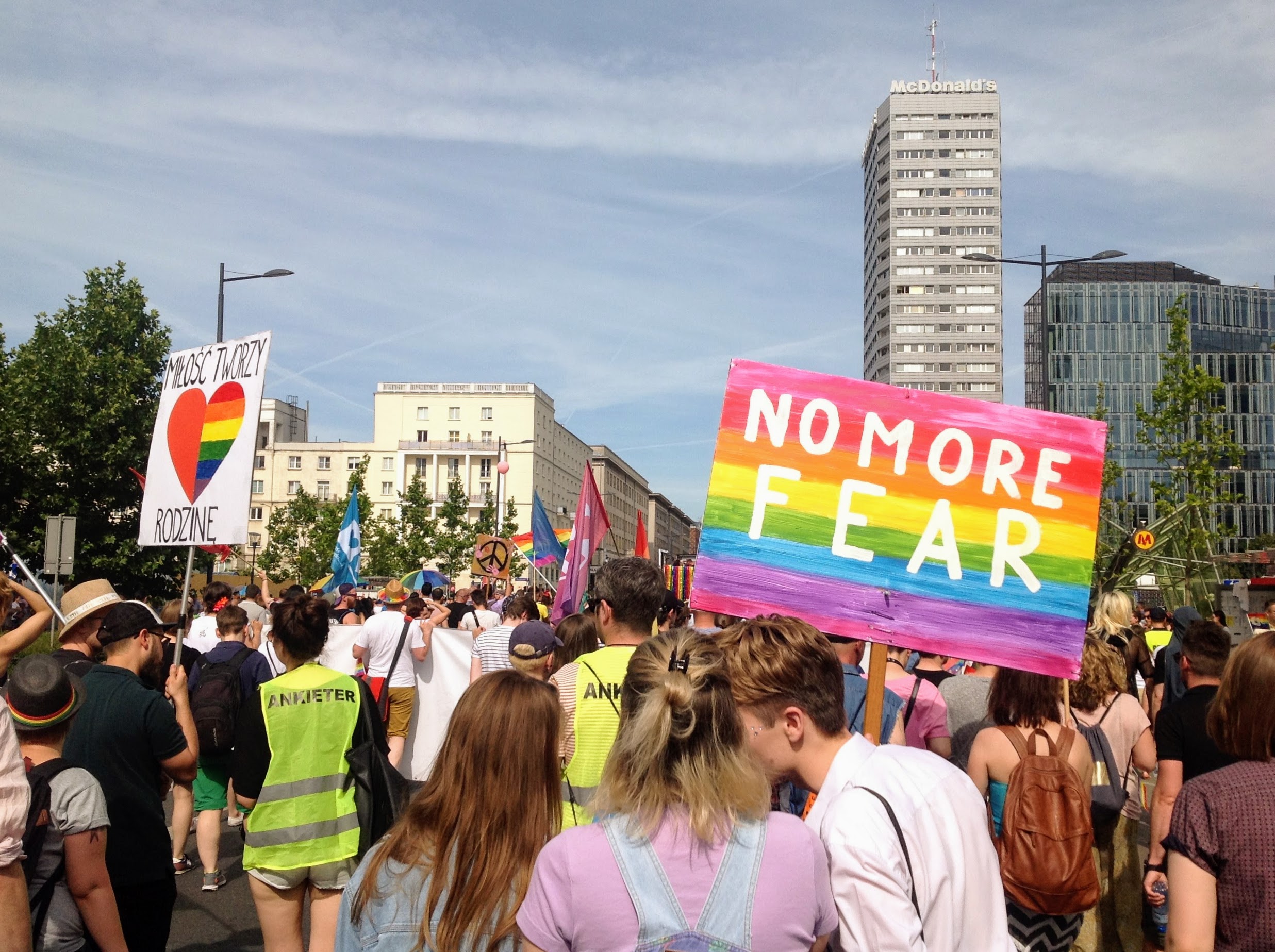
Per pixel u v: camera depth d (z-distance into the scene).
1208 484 26.44
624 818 2.41
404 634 10.24
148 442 38.34
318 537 61.84
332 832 4.66
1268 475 99.38
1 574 4.93
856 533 4.18
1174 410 27.36
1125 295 104.81
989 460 4.19
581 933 2.34
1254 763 2.80
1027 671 4.06
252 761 4.63
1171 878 2.77
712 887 2.34
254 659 8.48
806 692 2.83
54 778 3.52
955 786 2.82
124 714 4.41
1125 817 5.16
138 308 38.50
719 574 4.18
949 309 145.25
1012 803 3.85
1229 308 105.00
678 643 2.57
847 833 2.62
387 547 65.62
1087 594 4.09
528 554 30.16
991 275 144.88
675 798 2.41
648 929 2.30
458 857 2.78
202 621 11.06
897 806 2.69
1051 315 105.50
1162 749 4.80
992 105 146.62
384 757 4.78
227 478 5.91
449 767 2.85
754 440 4.25
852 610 4.12
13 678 3.55
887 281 147.50
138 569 37.06
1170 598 24.11
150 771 4.49
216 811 7.57
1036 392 106.12
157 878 4.45
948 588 4.12
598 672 4.32
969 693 5.16
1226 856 2.68
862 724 4.55
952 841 2.72
